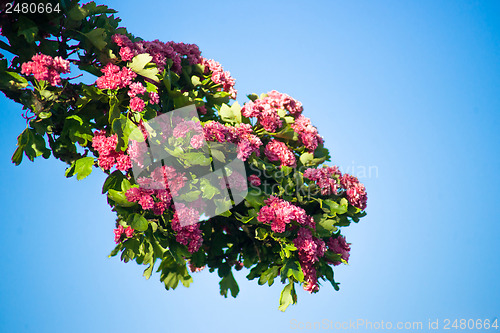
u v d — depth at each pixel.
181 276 4.73
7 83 3.92
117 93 4.28
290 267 4.59
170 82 4.57
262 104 5.20
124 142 4.20
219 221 5.13
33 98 4.09
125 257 4.27
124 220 4.16
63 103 4.31
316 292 4.91
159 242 4.27
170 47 4.91
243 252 5.13
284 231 4.62
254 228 4.98
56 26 4.16
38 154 4.22
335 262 5.00
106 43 4.16
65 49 4.31
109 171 4.40
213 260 5.12
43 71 3.92
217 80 5.27
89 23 4.38
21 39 4.07
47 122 4.31
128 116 4.32
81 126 4.32
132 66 4.29
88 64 4.35
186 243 4.36
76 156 4.58
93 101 4.33
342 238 5.18
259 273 4.94
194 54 5.34
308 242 4.57
